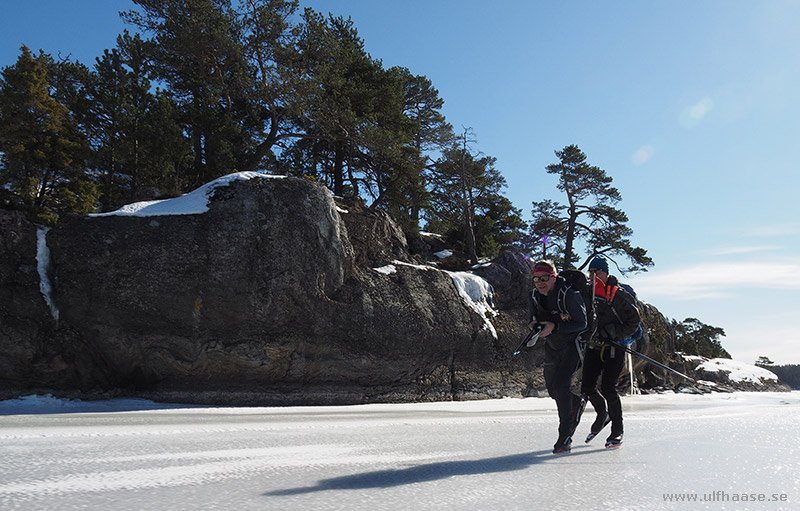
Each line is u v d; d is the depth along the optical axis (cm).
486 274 1942
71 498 207
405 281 1630
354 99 2669
